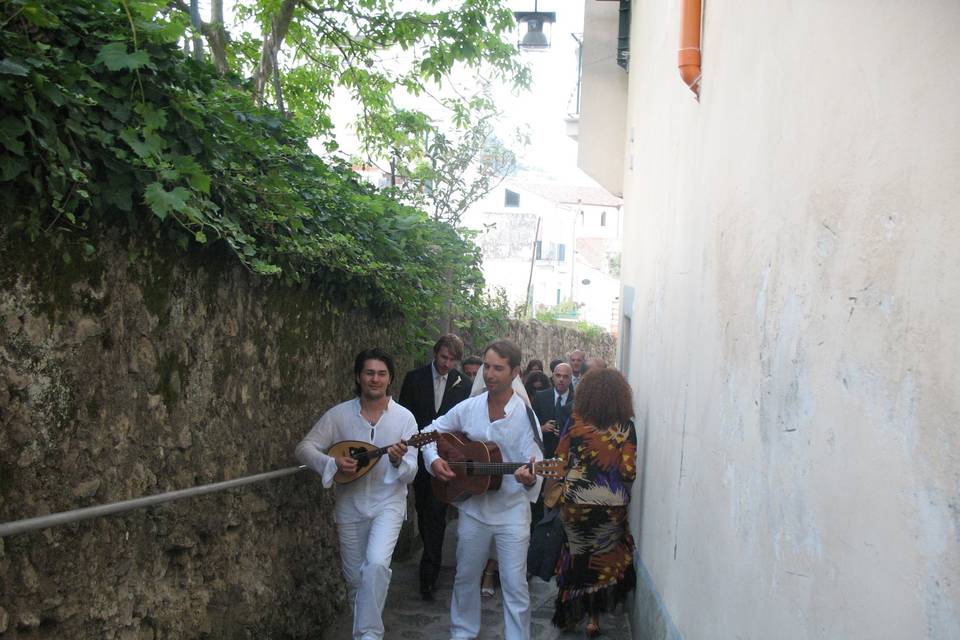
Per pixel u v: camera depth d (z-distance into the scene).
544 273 50.16
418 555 8.73
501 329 14.12
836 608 2.18
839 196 2.27
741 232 3.39
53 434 3.27
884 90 2.00
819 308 2.40
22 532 2.97
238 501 4.86
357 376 5.71
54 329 3.26
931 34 1.76
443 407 7.71
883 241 1.97
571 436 6.34
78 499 3.42
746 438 3.15
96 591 3.55
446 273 9.95
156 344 3.96
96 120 3.48
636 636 6.16
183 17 7.18
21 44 3.15
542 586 8.12
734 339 3.43
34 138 2.98
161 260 3.96
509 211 51.97
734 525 3.28
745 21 3.46
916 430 1.77
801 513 2.47
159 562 4.05
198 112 4.14
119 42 3.56
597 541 6.30
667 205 5.84
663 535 5.22
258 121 5.52
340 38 11.07
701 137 4.44
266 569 5.28
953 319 1.62
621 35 11.04
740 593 3.14
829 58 2.40
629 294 9.18
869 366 2.03
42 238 3.17
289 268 5.32
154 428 3.97
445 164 14.52
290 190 5.06
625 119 11.77
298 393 5.80
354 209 6.87
